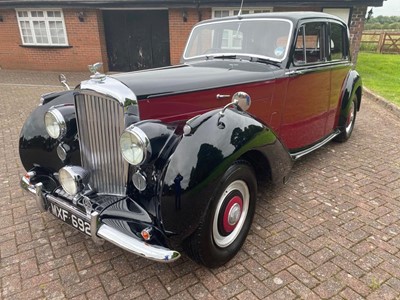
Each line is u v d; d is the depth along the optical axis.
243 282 2.34
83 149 2.55
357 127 6.30
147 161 2.07
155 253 1.95
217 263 2.41
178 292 2.26
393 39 22.67
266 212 3.21
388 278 2.37
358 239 2.81
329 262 2.53
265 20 3.55
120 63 14.04
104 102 2.28
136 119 2.25
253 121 2.49
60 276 2.41
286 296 2.22
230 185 2.35
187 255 2.38
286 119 3.58
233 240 2.53
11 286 2.32
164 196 2.03
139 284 2.33
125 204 2.24
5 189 3.73
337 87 4.51
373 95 8.98
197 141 2.12
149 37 13.42
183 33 12.43
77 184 2.33
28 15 13.21
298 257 2.59
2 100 8.76
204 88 2.68
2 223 3.07
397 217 3.15
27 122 2.98
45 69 14.02
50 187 2.71
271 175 2.80
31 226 3.02
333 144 5.27
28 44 13.70
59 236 2.87
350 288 2.28
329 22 3.96
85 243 2.78
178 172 2.03
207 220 2.17
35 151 2.89
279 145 2.71
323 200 3.45
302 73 3.55
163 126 2.23
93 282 2.35
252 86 3.03
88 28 13.02
